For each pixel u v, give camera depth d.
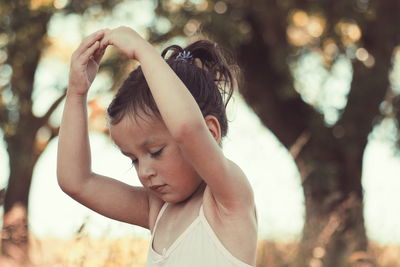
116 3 11.90
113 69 11.80
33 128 13.46
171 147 2.49
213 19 11.05
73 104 2.76
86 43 2.65
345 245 6.34
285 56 11.98
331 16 11.90
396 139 11.67
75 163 2.78
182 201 2.64
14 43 12.12
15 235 5.24
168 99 2.31
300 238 6.30
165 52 2.89
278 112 12.73
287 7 11.93
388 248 6.33
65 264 4.62
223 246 2.48
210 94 2.62
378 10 11.70
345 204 6.78
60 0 11.95
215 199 2.50
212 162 2.37
